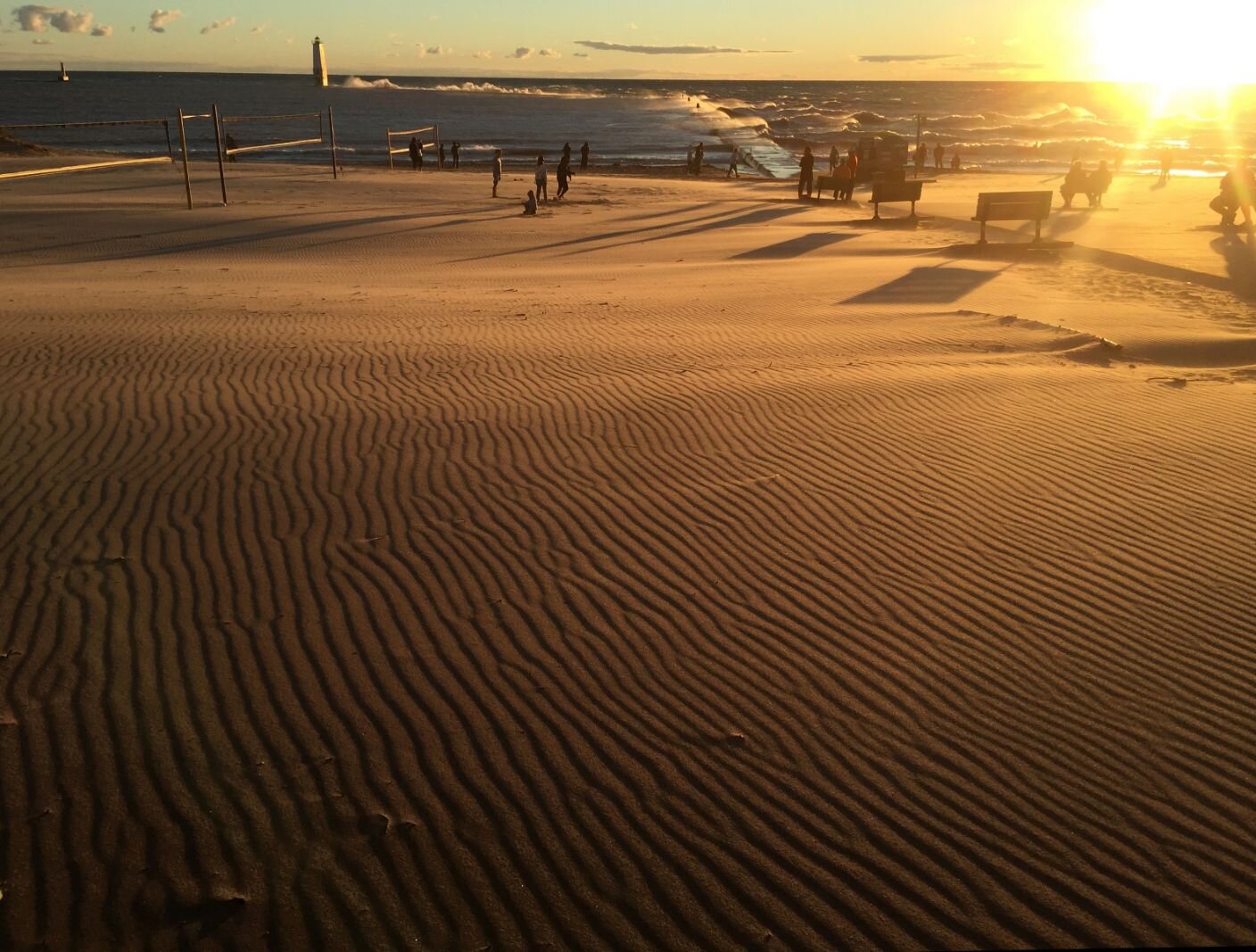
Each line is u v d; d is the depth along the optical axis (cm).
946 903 354
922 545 630
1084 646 516
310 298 1506
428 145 6906
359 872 368
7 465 715
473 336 1185
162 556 594
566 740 441
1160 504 694
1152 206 3183
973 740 441
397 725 449
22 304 1349
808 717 457
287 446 767
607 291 1638
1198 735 444
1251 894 357
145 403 855
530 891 361
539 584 574
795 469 752
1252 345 1191
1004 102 16000
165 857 372
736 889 361
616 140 8044
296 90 17412
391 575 580
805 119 11775
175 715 452
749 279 1770
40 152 5369
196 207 2958
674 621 537
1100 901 354
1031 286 1695
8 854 371
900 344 1181
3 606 536
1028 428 852
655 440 806
